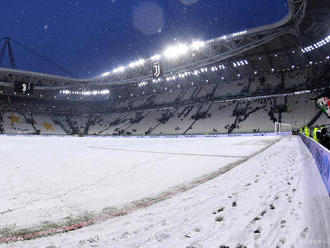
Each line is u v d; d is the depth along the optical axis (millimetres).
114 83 56031
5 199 4148
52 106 66375
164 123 49156
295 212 2947
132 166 8062
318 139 8922
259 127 36406
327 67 40750
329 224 2523
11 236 2676
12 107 59500
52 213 3424
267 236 2381
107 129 56219
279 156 8984
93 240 2523
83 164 8656
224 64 51156
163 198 4090
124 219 3133
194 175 6184
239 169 6531
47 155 12047
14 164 8719
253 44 38031
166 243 2379
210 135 37969
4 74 47781
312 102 36562
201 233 2566
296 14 29469
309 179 4777
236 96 46875
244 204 3426
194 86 59156
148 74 53750
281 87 43344
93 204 3834
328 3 26141
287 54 44500
